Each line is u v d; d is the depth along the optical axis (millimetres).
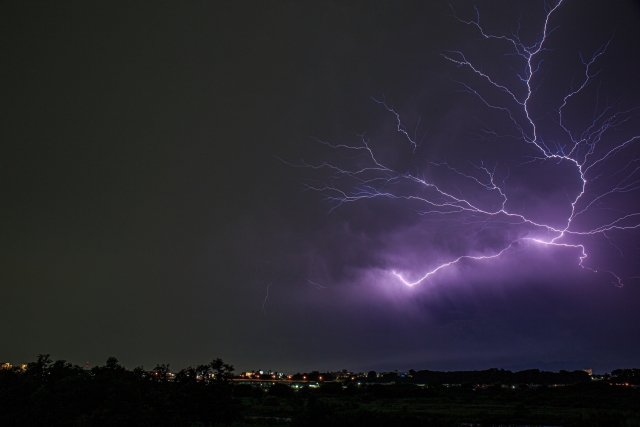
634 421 24625
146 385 17656
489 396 54625
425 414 35219
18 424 15742
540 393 56594
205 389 17906
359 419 22422
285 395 52500
